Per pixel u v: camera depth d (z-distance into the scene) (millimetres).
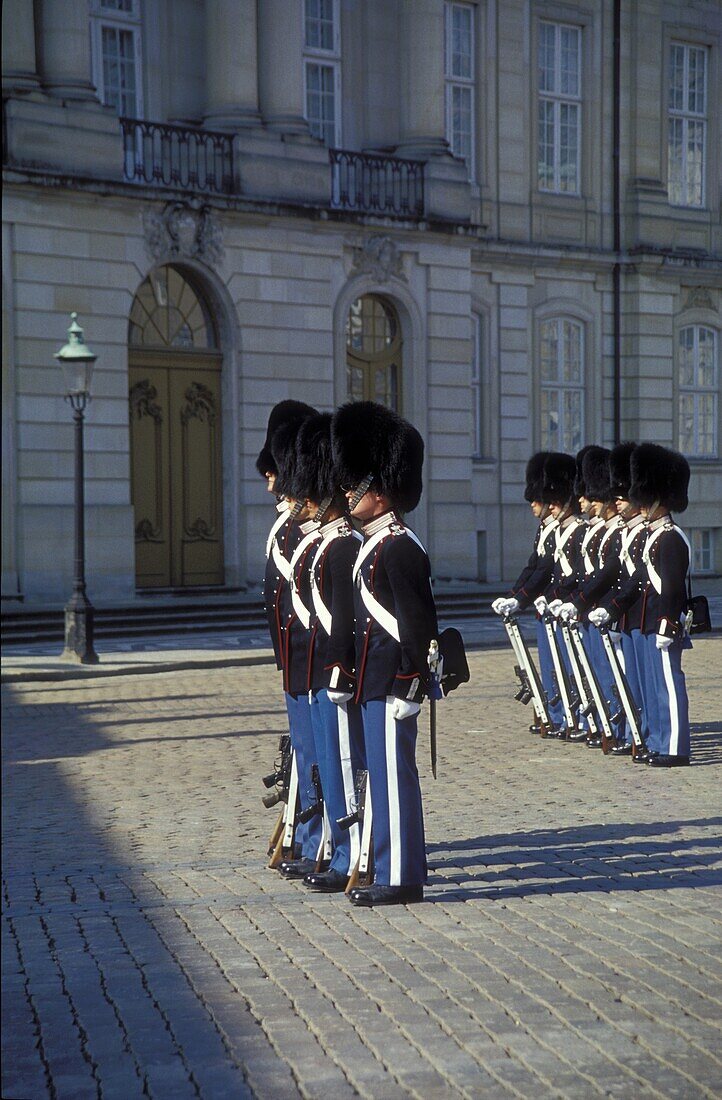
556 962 5750
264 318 24781
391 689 6703
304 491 7090
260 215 24406
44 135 21984
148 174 23844
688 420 32094
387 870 6754
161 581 24266
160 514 24250
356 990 5441
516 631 12281
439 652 6676
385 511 6820
